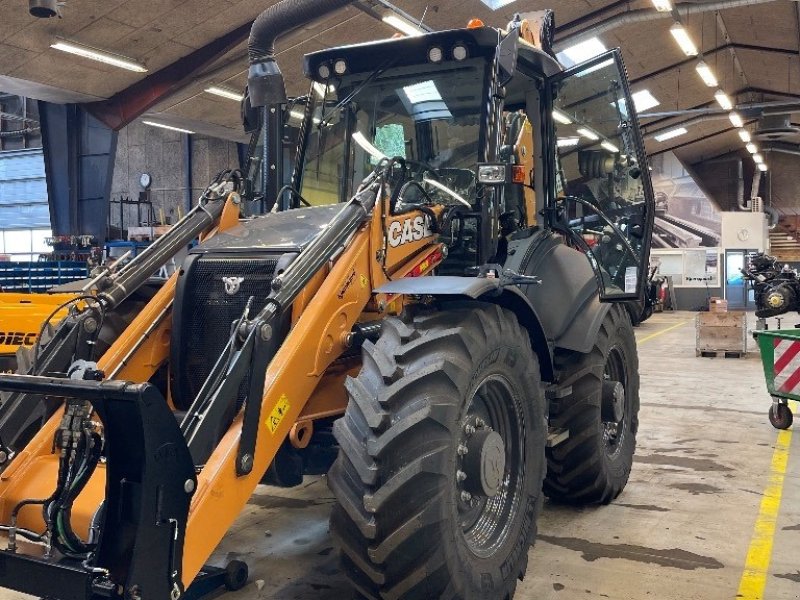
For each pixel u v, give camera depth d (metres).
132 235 15.57
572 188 3.82
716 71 20.98
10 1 11.02
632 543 3.48
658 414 6.57
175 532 1.93
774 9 15.91
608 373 4.16
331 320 2.53
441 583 2.33
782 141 30.48
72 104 15.55
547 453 3.78
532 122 3.92
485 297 2.80
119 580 1.89
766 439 5.61
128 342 2.78
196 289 2.78
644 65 19.14
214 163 21.89
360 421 2.35
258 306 2.64
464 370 2.44
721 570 3.18
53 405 2.59
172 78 14.09
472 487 2.57
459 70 3.33
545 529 3.68
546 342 3.12
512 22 3.58
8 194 24.69
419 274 2.97
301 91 14.89
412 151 3.38
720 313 10.86
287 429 2.37
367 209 2.73
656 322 17.88
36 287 11.35
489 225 3.26
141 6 11.88
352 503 2.27
